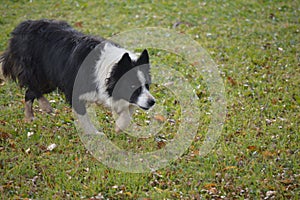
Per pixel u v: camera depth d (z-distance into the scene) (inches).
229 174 270.2
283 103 369.1
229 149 297.6
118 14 596.1
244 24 567.5
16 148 289.7
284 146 301.7
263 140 311.3
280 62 451.5
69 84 292.2
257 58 460.8
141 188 258.2
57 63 294.4
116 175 265.6
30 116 329.4
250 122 336.2
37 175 263.9
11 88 385.1
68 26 311.3
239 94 383.9
